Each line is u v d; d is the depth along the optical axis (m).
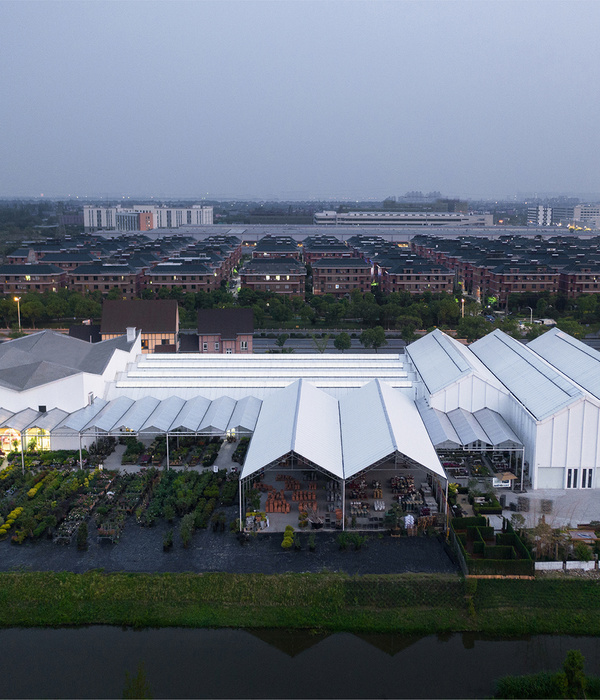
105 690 45.44
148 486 70.19
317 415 75.50
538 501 66.94
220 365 98.50
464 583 53.06
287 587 53.31
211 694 45.00
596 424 68.75
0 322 165.00
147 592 53.31
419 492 68.75
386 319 163.38
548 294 184.75
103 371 88.19
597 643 49.88
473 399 80.50
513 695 44.56
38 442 79.00
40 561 56.88
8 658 48.44
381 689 45.62
